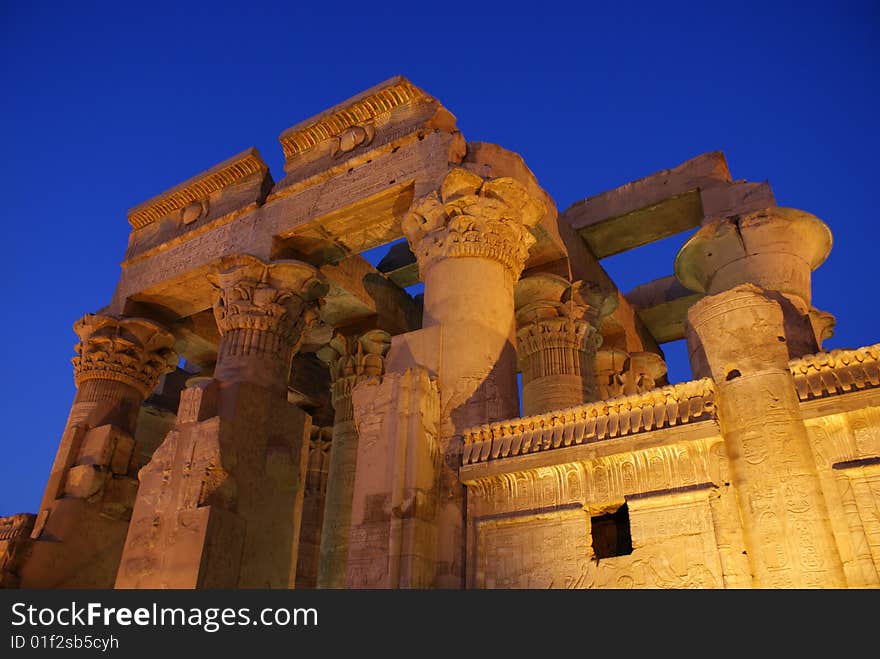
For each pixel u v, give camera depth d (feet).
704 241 36.96
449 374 31.78
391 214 43.11
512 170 41.88
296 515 39.81
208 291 51.83
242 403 38.65
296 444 41.39
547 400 44.93
